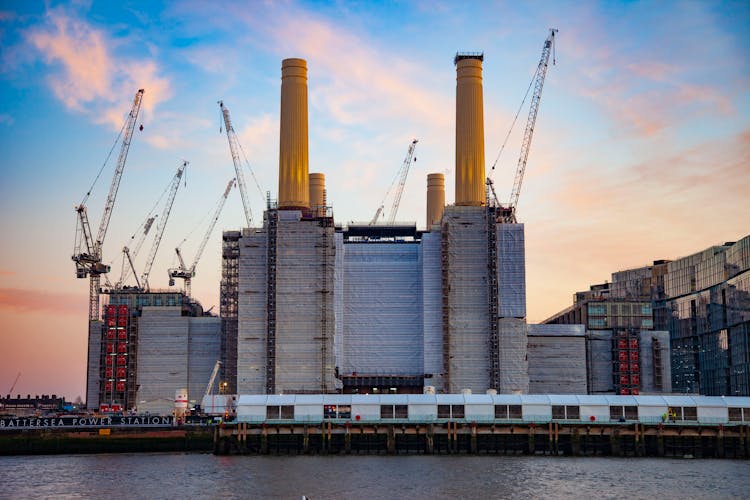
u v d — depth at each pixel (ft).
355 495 448.24
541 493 454.81
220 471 540.11
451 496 445.37
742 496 448.65
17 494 461.78
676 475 520.83
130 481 502.79
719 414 639.35
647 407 641.81
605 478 506.07
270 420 641.40
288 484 484.33
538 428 640.99
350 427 643.45
